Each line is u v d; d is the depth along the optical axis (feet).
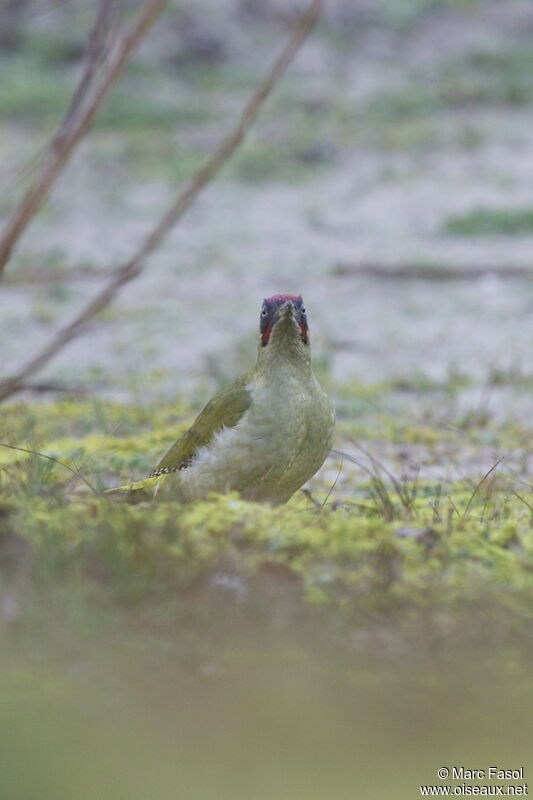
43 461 35.96
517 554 29.01
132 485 33.01
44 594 25.23
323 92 130.72
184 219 100.48
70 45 137.59
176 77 133.80
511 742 21.68
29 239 94.68
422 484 39.11
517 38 140.26
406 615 25.55
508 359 65.57
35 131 122.72
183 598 25.48
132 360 65.36
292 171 112.06
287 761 20.57
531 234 93.04
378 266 84.89
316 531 28.37
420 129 121.19
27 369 26.61
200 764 20.22
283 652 24.14
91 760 19.92
